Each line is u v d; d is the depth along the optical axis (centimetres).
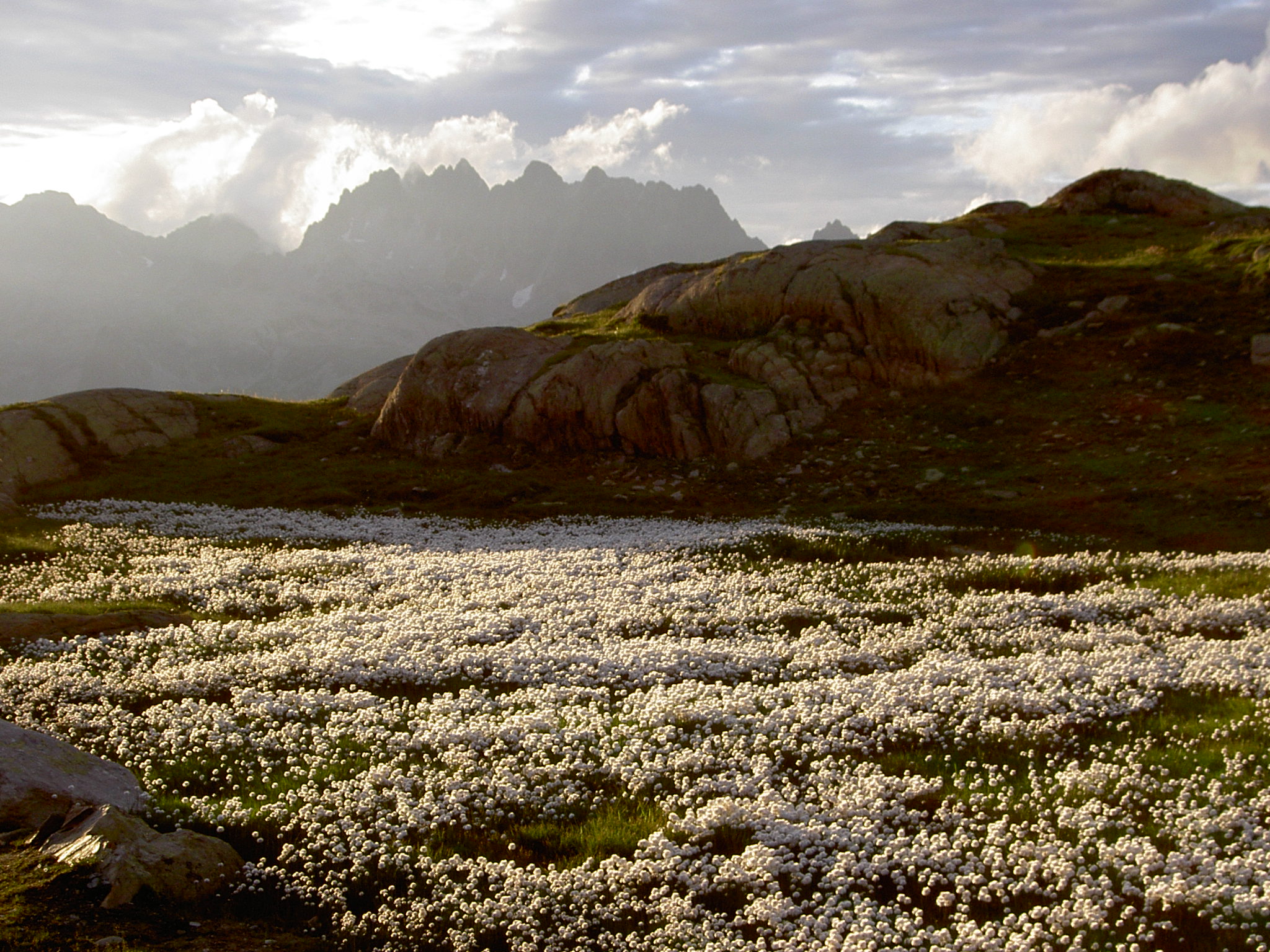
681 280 5319
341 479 4169
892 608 2156
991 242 4978
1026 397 3962
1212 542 2725
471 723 1415
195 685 1645
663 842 1036
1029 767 1237
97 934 820
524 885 968
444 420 4481
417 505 3869
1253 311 4028
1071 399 3862
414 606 2250
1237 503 2906
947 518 3203
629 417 4116
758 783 1194
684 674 1680
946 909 924
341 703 1549
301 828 1102
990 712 1447
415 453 4462
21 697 1559
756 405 4053
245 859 1034
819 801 1167
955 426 3903
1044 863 980
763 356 4338
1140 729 1357
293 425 4944
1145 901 905
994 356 4259
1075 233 5628
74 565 2756
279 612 2280
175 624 2106
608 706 1525
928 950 845
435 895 956
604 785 1238
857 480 3647
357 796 1177
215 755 1340
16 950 776
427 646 1859
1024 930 866
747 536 2995
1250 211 5716
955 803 1142
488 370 4509
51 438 4388
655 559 2738
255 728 1441
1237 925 866
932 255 4672
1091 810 1107
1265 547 2627
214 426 4897
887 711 1437
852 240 5053
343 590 2444
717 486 3784
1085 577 2402
